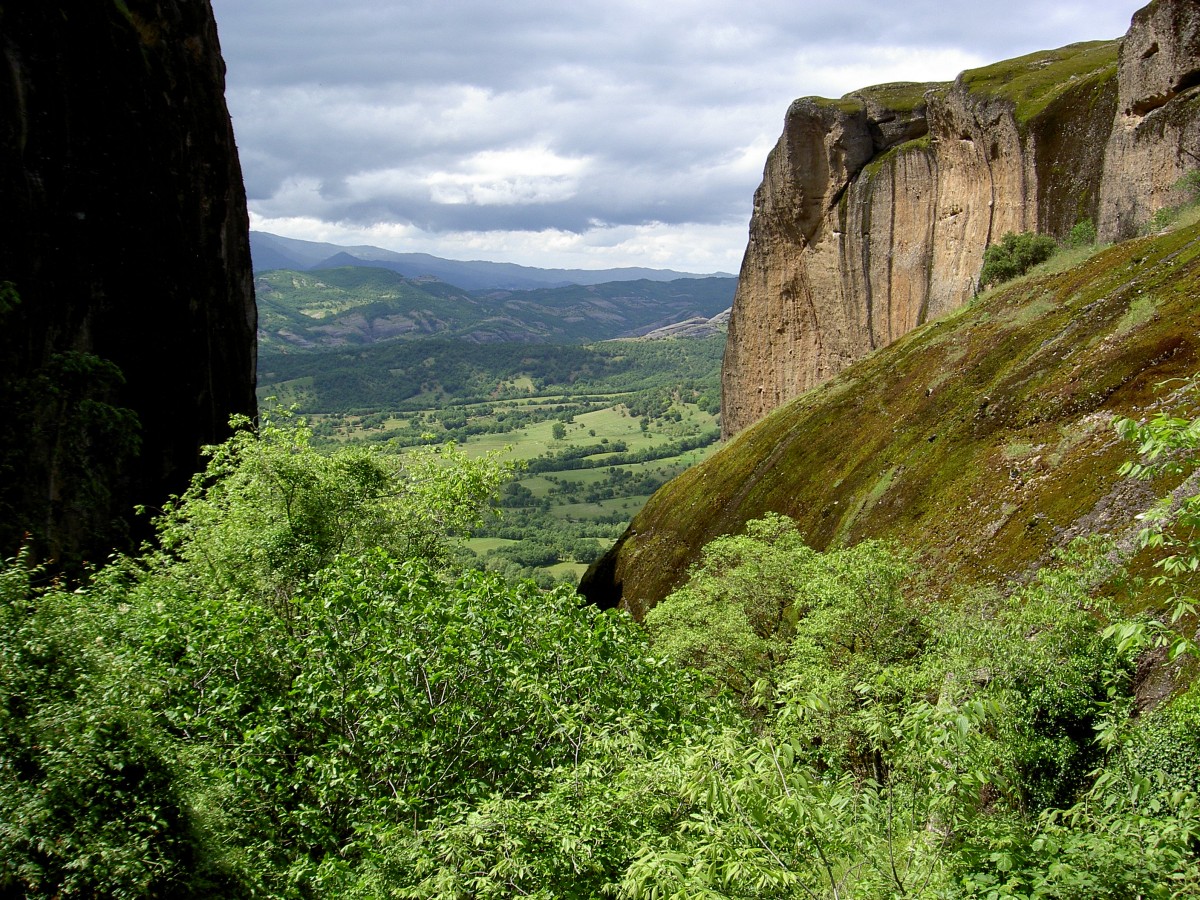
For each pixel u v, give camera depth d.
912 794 7.89
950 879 7.75
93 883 10.02
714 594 28.06
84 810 10.40
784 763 7.55
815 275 77.44
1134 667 15.01
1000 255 50.56
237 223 49.94
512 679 13.79
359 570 16.50
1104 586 18.12
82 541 29.66
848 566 21.53
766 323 84.25
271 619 16.80
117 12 38.41
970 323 42.94
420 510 27.78
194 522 25.33
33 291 31.44
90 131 35.41
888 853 7.98
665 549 52.69
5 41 31.98
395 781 13.57
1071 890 7.52
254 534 23.06
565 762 12.94
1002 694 12.95
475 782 12.77
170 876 10.74
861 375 50.12
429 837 10.33
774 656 25.55
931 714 7.75
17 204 31.28
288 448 25.77
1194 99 41.44
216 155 46.91
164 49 42.44
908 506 33.09
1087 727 13.68
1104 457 24.42
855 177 73.31
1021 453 28.61
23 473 27.95
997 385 34.22
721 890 7.77
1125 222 44.84
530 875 9.22
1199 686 11.12
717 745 8.38
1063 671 14.02
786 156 76.88
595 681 14.34
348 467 26.53
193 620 16.05
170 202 40.69
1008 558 24.44
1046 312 36.84
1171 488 20.47
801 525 41.06
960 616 18.33
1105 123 48.47
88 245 34.50
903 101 73.81
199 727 14.25
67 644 11.75
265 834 12.85
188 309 40.97
